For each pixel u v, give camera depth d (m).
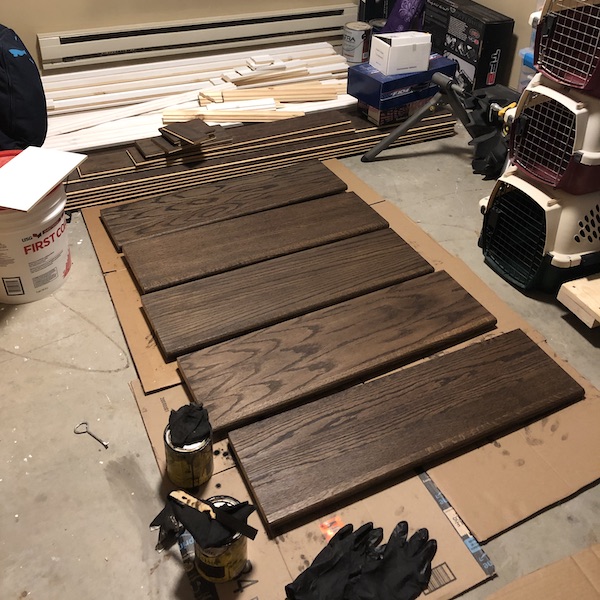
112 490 1.60
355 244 2.32
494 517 1.55
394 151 3.06
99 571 1.45
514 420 1.73
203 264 2.20
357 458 1.61
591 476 1.65
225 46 3.55
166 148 2.68
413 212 2.65
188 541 1.50
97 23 3.24
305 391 1.78
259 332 1.95
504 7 3.42
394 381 1.81
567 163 1.97
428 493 1.60
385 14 3.80
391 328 1.98
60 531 1.52
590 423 1.77
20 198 1.87
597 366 1.99
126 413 1.79
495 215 2.27
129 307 2.10
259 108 3.02
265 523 1.52
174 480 1.59
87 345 1.99
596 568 1.45
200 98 3.07
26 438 1.71
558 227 2.07
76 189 2.53
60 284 2.19
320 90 3.20
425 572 1.42
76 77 3.19
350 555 1.41
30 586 1.42
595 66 1.77
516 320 2.11
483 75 3.42
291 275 2.17
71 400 1.82
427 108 2.87
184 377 1.83
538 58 1.97
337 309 2.04
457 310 2.06
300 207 2.51
